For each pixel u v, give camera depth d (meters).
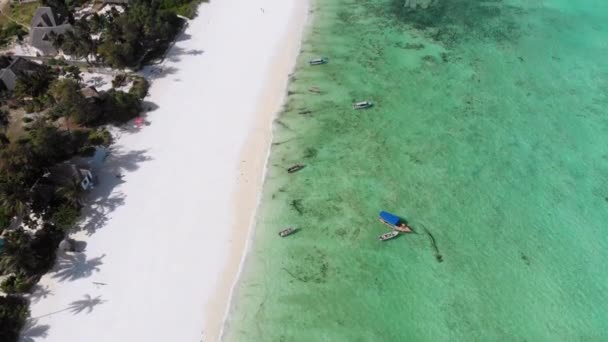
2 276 50.78
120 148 65.81
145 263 53.25
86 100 67.31
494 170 65.31
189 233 56.41
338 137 69.25
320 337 47.94
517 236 57.50
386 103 75.44
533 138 70.38
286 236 56.59
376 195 61.44
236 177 62.94
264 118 71.81
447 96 77.25
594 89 79.62
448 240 56.72
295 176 63.53
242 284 52.12
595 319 50.28
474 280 53.00
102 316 48.69
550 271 54.22
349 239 56.44
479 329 49.00
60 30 79.75
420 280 52.81
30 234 54.16
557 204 61.31
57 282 51.03
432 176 64.12
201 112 72.00
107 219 57.09
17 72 71.88
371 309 50.19
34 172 57.00
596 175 65.25
